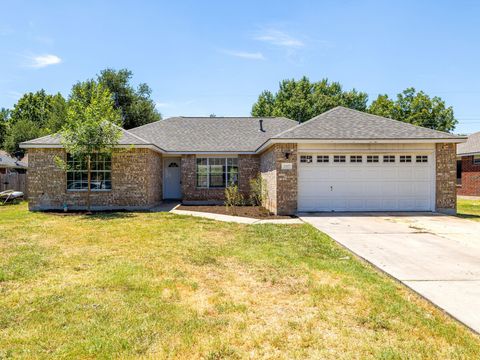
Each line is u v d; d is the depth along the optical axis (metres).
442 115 42.16
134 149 14.35
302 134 12.77
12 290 4.61
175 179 19.30
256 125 20.94
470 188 23.31
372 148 13.14
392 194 13.22
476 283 4.81
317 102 40.50
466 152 23.17
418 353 3.00
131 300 4.27
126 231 9.10
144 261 6.10
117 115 14.08
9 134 40.25
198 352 3.06
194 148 17.94
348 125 13.62
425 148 13.20
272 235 8.58
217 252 6.77
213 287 4.78
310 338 3.30
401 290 4.63
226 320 3.71
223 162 18.12
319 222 10.71
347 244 7.47
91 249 7.05
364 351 3.05
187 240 7.97
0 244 7.54
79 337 3.32
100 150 13.05
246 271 5.51
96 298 4.32
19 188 21.75
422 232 8.93
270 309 4.02
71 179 14.36
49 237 8.31
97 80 38.50
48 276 5.23
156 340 3.27
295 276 5.23
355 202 13.14
